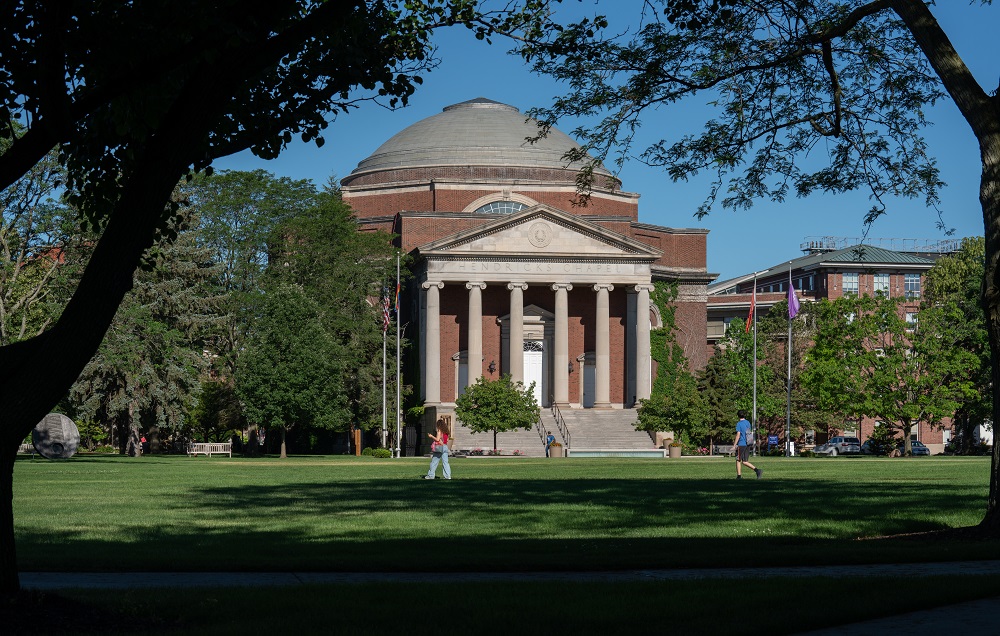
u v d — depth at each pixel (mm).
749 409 104375
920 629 10141
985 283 19438
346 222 97062
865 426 124125
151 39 13859
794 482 36531
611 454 88000
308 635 9727
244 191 95000
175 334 74688
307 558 15852
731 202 25047
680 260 108750
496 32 18031
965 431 105938
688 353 107562
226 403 93688
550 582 13195
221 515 24062
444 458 41031
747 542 18453
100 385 72250
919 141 24203
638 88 22688
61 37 11672
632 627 10125
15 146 12586
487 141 112250
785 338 108250
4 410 11453
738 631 9906
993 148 19188
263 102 16891
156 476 42781
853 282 132875
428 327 95312
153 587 13039
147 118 14789
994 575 13445
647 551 17016
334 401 84188
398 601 11672
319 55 16562
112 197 16734
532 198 108125
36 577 14258
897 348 89812
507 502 27719
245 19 12297
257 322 84438
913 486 33156
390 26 17172
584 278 97625
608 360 97438
